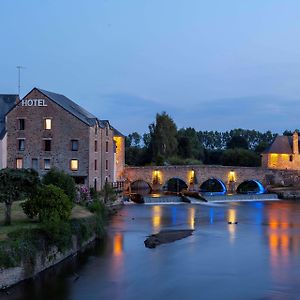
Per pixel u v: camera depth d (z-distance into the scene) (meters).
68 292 29.17
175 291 29.67
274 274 33.38
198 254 39.56
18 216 39.91
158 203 80.56
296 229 53.34
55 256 34.25
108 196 70.38
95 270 34.00
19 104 69.00
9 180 35.69
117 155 88.88
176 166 93.81
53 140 68.25
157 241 44.31
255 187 103.44
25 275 30.31
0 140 67.19
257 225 56.53
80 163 67.69
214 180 105.75
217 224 57.16
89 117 74.12
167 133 118.38
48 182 51.12
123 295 28.91
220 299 28.23
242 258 38.16
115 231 50.59
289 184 100.56
